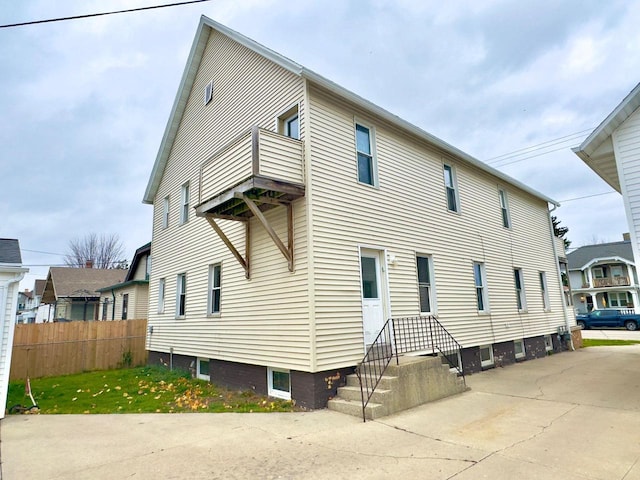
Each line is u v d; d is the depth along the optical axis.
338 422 5.86
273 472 3.96
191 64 12.34
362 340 7.69
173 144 13.68
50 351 12.89
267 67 9.10
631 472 3.78
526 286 14.25
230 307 9.28
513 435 5.05
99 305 26.84
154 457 4.48
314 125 7.80
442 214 10.87
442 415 6.15
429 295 9.91
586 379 9.20
